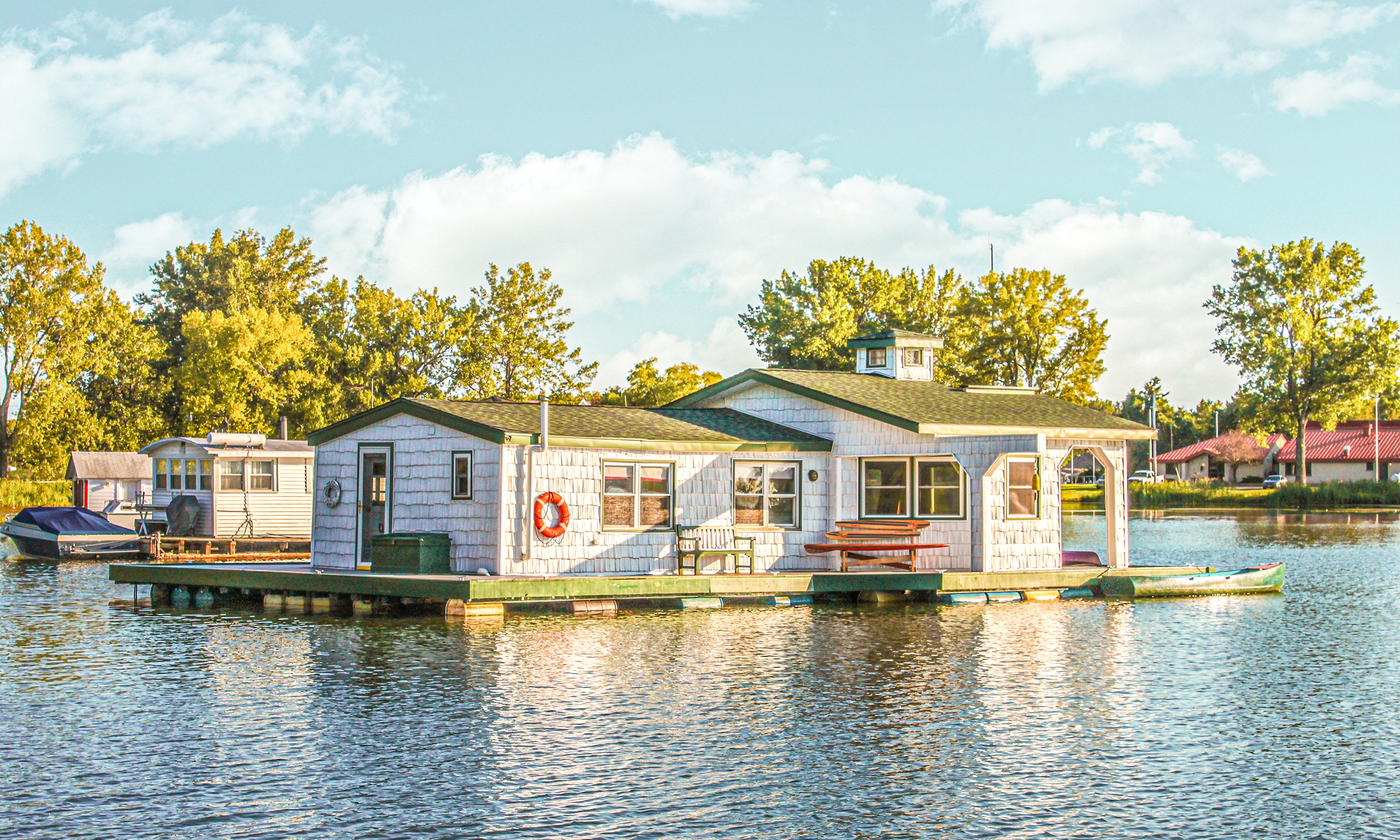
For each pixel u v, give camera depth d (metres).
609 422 27.92
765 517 28.89
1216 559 41.81
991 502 28.41
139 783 13.05
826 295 77.62
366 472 28.12
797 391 30.55
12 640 22.03
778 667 19.17
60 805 12.34
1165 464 127.00
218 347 73.62
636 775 13.37
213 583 26.78
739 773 13.46
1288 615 25.95
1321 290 93.50
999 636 22.34
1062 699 17.12
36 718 15.76
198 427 74.38
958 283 82.00
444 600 24.98
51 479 73.88
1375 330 90.75
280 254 105.75
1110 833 11.77
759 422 31.06
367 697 16.92
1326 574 36.31
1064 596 28.44
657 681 18.00
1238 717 16.17
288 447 47.53
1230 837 11.70
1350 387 90.56
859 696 17.09
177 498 45.00
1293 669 19.47
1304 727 15.68
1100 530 60.44
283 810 12.22
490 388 76.00
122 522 50.47
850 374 33.59
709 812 12.23
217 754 14.09
